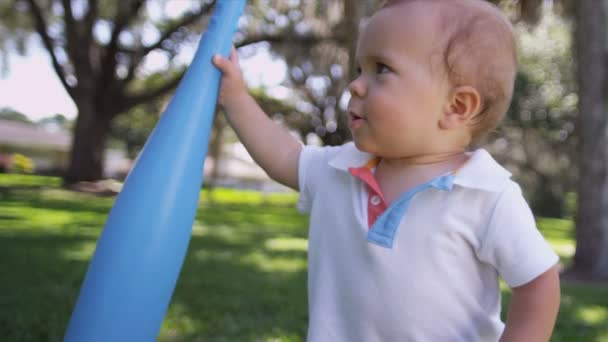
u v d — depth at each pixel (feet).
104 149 44.27
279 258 15.67
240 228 24.64
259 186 104.06
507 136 56.85
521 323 3.28
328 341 3.53
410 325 3.31
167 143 3.45
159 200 3.33
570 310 11.01
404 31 3.34
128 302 3.20
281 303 10.02
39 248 14.66
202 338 7.77
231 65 3.84
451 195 3.33
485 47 3.36
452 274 3.28
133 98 43.65
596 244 17.93
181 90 3.66
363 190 3.59
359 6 14.26
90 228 19.98
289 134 4.16
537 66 51.08
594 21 17.65
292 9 35.76
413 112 3.34
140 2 40.60
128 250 3.24
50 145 97.71
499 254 3.26
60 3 40.47
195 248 16.87
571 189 61.21
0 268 11.69
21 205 28.55
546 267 3.22
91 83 42.45
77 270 11.84
